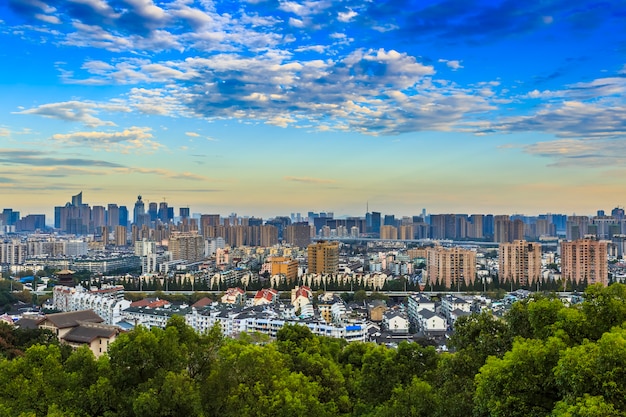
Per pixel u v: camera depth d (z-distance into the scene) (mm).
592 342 50656
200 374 69375
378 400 86438
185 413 60062
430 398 69625
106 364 64375
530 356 51531
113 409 60781
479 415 55031
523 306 69438
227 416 62594
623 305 57094
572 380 45531
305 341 113062
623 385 43781
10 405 58156
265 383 69000
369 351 108812
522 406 49375
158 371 63250
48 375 62375
